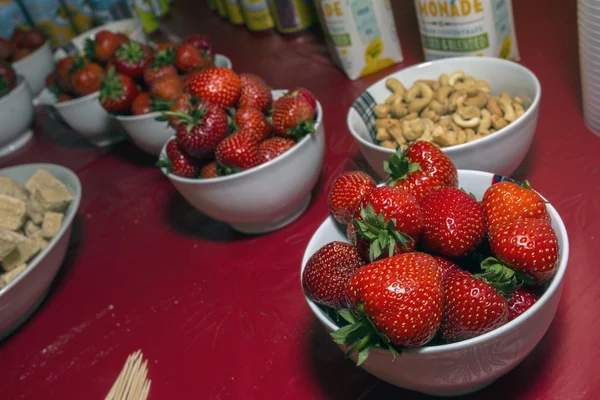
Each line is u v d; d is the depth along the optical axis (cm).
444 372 47
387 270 46
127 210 111
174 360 73
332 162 100
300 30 159
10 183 104
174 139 87
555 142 84
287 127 83
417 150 60
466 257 56
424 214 55
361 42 120
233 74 88
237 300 78
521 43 110
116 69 120
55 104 131
